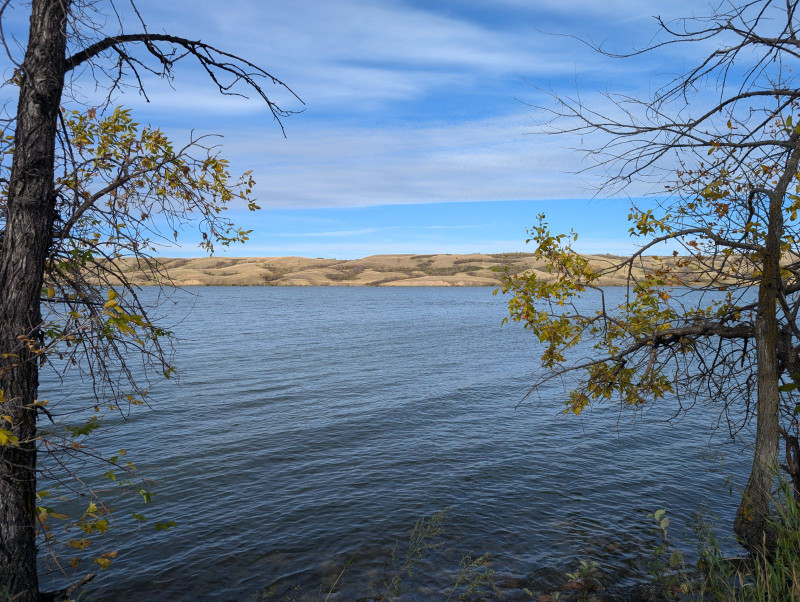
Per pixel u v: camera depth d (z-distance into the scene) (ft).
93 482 38.19
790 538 15.34
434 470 41.32
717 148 18.92
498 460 43.65
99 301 14.92
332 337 160.45
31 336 13.24
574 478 38.99
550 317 22.24
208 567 26.63
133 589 24.68
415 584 24.32
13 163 13.51
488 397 71.41
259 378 87.51
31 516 13.47
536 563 26.00
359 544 28.71
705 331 22.58
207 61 15.23
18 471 13.09
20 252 13.14
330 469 41.91
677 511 32.24
